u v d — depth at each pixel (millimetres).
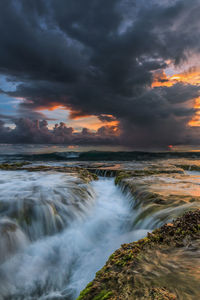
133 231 5324
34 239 5277
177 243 2766
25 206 6211
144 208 6402
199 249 2529
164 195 7172
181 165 21109
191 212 3764
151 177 12375
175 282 1866
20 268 4160
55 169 15641
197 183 10078
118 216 7352
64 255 4738
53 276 3949
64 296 3379
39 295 3486
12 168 15766
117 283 2020
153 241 2906
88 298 1915
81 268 4145
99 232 6105
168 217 4871
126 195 9594
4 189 8391
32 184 9602
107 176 16906
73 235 5762
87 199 8516
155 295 1700
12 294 3537
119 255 2654
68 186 9352
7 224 5121
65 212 6738
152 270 2139
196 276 1930
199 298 1605
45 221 5930
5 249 4426
